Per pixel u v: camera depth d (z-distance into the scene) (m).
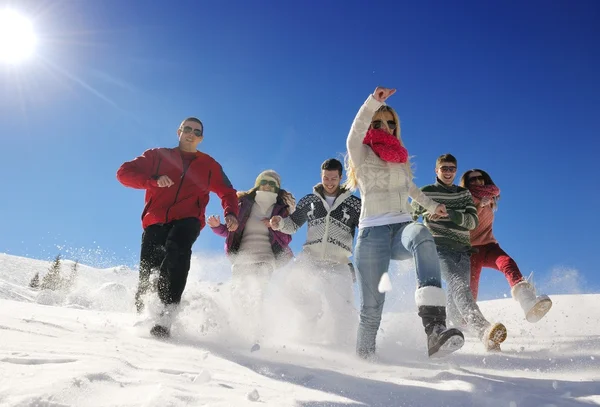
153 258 4.02
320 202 4.55
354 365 2.91
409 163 3.60
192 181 4.23
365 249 3.25
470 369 2.80
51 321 3.18
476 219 4.55
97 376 1.61
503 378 2.46
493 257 4.87
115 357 2.07
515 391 2.12
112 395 1.46
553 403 1.92
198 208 4.19
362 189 3.40
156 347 2.76
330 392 2.01
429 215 4.57
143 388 1.59
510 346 3.90
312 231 4.53
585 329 4.72
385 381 2.31
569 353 3.34
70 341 2.44
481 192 5.00
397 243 3.20
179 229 3.85
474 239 5.02
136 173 4.01
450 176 4.64
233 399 1.62
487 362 3.07
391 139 3.36
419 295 2.73
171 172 4.21
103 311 4.78
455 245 4.48
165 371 2.00
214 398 1.58
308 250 4.51
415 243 2.91
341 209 4.52
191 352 2.69
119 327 3.50
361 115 3.25
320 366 2.73
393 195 3.31
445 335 2.50
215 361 2.50
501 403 1.91
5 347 2.00
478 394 2.05
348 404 1.79
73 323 3.33
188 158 4.35
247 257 4.69
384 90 3.16
